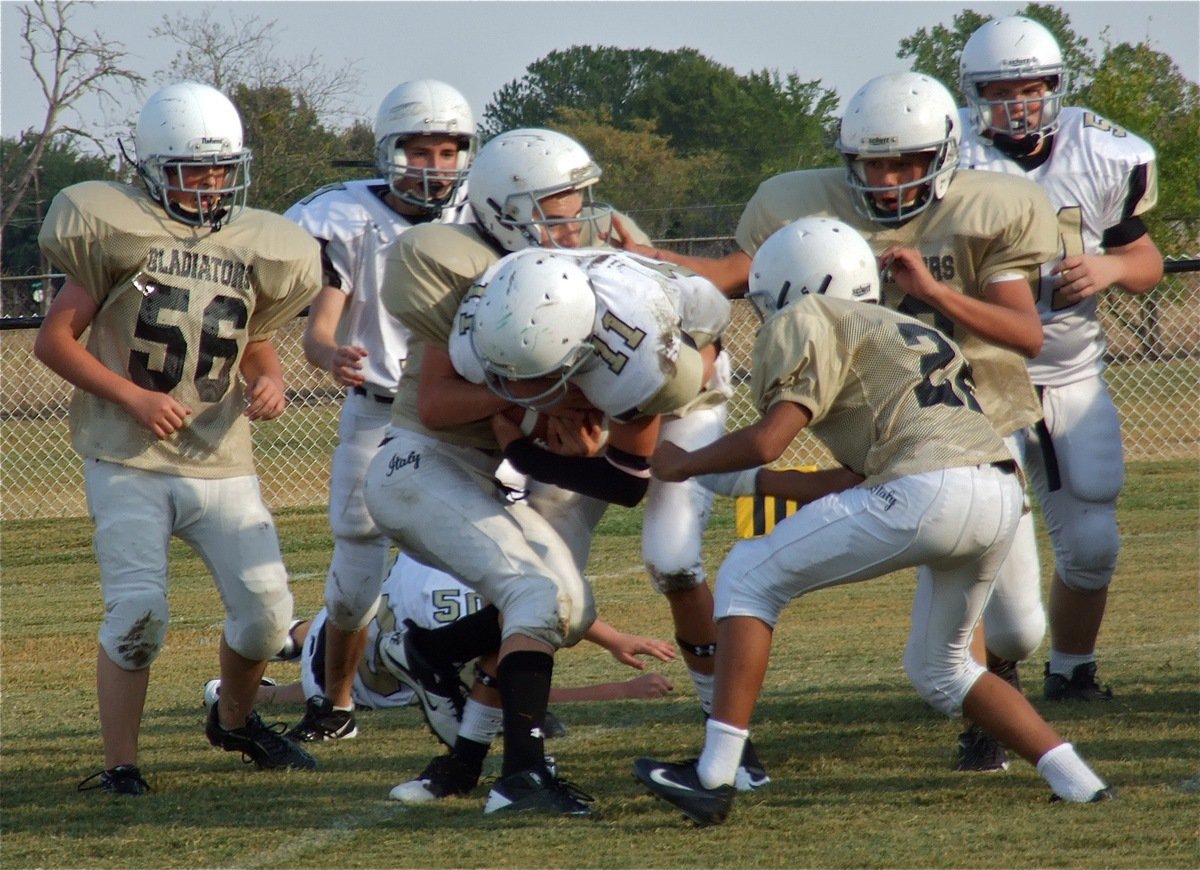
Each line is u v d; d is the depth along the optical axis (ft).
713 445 36.81
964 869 31.63
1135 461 118.11
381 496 41.32
